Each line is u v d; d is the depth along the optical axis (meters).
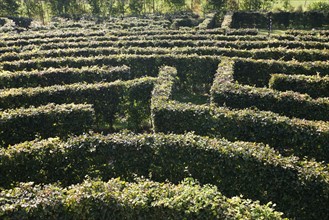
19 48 29.59
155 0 72.81
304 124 15.39
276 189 12.75
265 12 57.22
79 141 14.09
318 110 18.09
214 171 13.63
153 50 28.06
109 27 43.62
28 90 19.84
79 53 28.25
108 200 10.49
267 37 34.44
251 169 12.99
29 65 25.14
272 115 16.14
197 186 10.98
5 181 13.62
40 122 17.00
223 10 61.50
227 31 38.09
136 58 26.36
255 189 13.20
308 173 12.04
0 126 16.39
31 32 38.47
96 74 23.23
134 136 14.44
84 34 35.88
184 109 17.16
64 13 64.06
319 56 26.48
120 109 21.45
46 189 10.94
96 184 11.09
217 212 9.84
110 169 14.21
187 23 53.69
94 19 55.12
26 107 19.69
